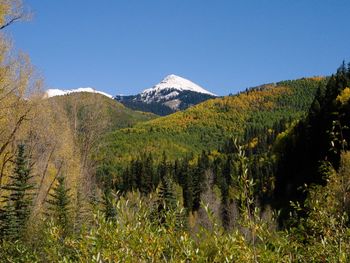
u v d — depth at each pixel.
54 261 4.41
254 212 4.11
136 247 3.83
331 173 5.53
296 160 63.53
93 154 48.59
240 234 3.88
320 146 56.12
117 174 102.00
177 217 4.12
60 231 4.82
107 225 3.97
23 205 25.41
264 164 81.62
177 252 3.86
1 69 19.08
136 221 4.02
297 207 5.38
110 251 3.81
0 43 18.75
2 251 6.75
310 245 4.86
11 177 26.80
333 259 4.48
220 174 82.81
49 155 34.50
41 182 32.34
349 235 4.76
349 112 48.38
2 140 23.53
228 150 129.50
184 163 98.31
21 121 23.42
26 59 20.97
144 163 92.94
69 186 37.12
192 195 70.75
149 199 4.29
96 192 31.66
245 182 4.16
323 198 5.35
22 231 19.52
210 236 3.86
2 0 17.34
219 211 35.66
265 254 3.94
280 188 65.00
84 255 4.04
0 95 20.12
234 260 3.84
